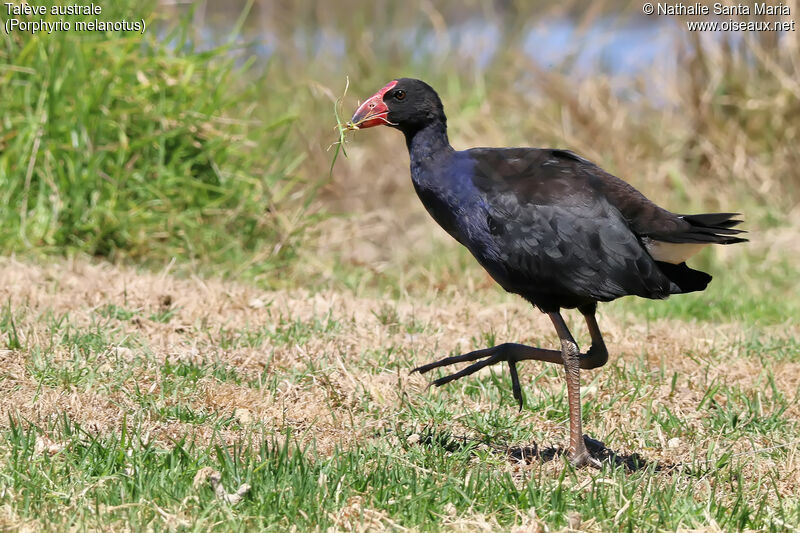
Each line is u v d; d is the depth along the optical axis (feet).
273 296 39.29
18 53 45.19
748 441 28.14
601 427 29.04
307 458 24.89
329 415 28.50
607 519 22.33
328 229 51.78
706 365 34.24
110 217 43.65
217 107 47.93
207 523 21.29
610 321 38.37
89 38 45.24
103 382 28.86
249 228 47.14
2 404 26.94
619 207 24.80
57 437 25.21
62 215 43.68
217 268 43.93
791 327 40.34
